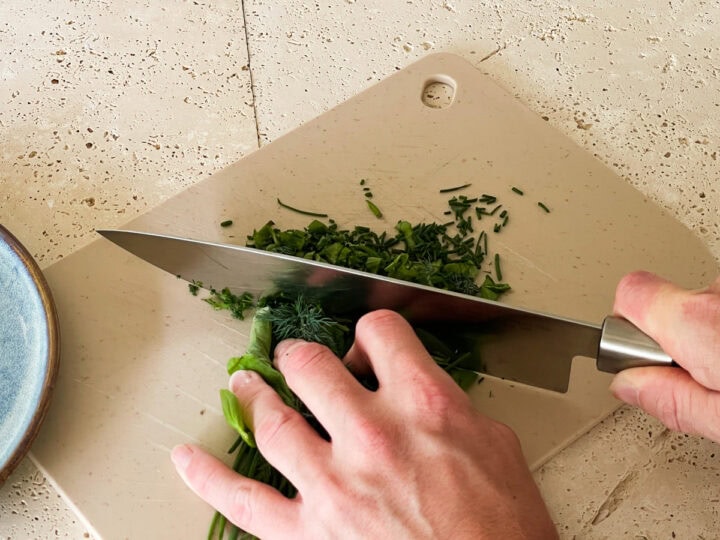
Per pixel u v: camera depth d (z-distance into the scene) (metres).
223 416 0.92
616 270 1.03
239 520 0.76
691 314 0.70
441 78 1.21
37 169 1.15
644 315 0.74
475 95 1.19
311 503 0.69
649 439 0.91
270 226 1.04
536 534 0.67
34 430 0.84
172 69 1.26
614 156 1.16
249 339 0.98
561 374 0.90
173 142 1.18
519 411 0.92
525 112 1.17
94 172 1.15
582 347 0.84
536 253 1.04
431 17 1.33
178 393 0.94
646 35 1.30
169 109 1.21
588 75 1.25
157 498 0.87
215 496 0.78
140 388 0.94
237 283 0.95
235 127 1.19
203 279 0.97
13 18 1.31
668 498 0.87
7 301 0.94
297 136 1.13
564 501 0.87
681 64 1.26
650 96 1.22
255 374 0.84
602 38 1.30
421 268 0.98
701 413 0.75
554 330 0.83
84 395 0.93
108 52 1.27
